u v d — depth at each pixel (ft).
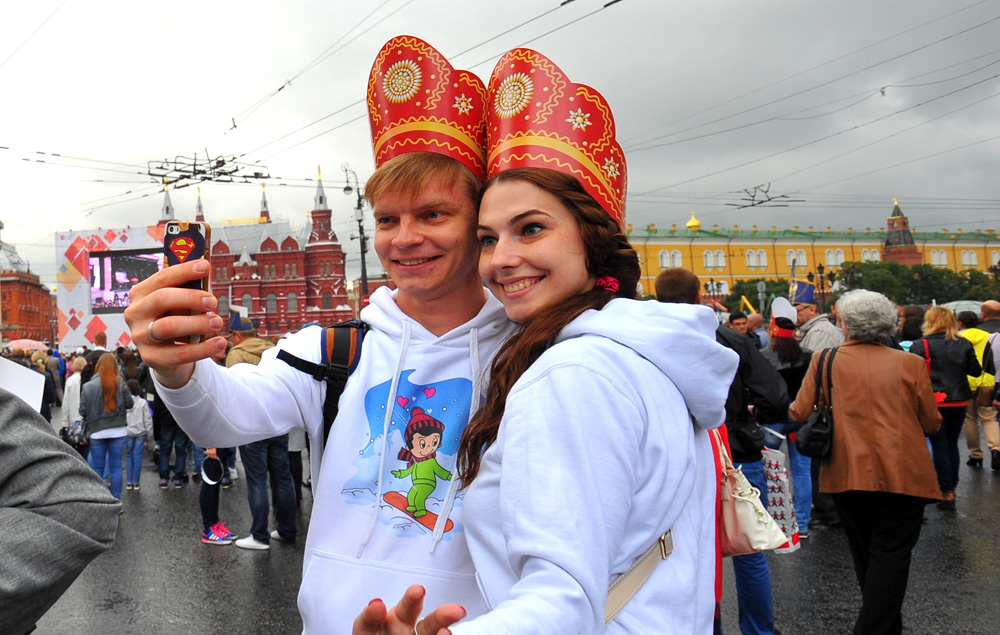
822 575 14.02
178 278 3.34
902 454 9.31
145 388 26.25
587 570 2.62
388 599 3.80
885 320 10.14
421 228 4.20
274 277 207.62
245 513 21.59
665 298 11.86
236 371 4.17
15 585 2.89
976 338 23.43
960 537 15.90
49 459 3.22
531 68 3.83
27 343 63.62
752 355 11.66
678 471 3.15
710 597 3.40
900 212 255.50
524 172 3.59
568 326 3.36
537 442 2.86
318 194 214.69
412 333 4.25
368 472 4.04
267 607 13.61
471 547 3.29
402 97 4.29
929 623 11.46
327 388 4.35
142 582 15.15
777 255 248.11
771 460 8.98
